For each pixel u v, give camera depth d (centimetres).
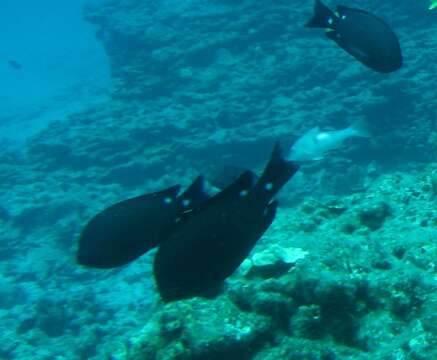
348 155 1363
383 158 1331
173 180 1438
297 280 397
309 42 1764
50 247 1335
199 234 181
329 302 374
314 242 475
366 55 291
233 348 366
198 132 1545
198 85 1786
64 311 1039
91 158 1598
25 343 977
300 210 622
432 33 1641
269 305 392
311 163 1370
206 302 404
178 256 180
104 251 190
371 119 1341
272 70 1683
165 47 1998
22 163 1788
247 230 185
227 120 1552
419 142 1280
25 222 1424
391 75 1455
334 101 1482
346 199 638
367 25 289
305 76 1631
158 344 395
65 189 1527
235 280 448
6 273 1260
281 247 463
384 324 366
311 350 357
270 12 1898
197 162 1451
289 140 1377
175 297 184
